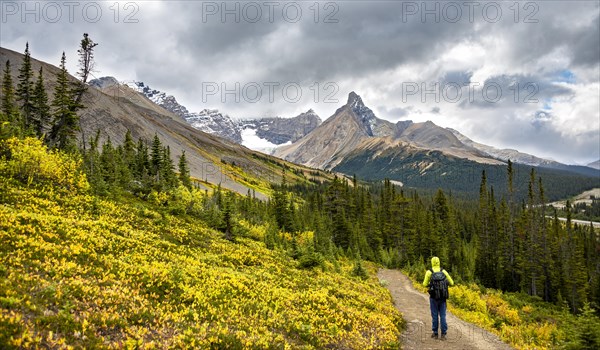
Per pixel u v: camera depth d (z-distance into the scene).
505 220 91.25
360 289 29.11
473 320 22.73
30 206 24.64
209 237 36.84
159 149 73.25
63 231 17.88
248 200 108.75
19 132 39.62
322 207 114.62
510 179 92.44
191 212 51.66
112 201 38.25
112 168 56.97
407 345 15.11
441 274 15.88
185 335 10.03
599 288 71.31
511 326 23.84
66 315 8.91
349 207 102.06
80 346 7.89
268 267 27.84
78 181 37.31
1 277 10.05
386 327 16.81
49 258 13.27
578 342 15.40
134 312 10.76
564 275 73.75
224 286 16.56
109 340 8.72
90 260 14.74
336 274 35.34
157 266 17.09
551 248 83.75
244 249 34.78
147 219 34.56
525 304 45.25
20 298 9.08
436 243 80.69
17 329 7.61
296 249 40.22
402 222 93.00
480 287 54.25
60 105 49.94
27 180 32.66
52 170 34.72
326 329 14.59
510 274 79.06
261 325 12.84
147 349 8.77
